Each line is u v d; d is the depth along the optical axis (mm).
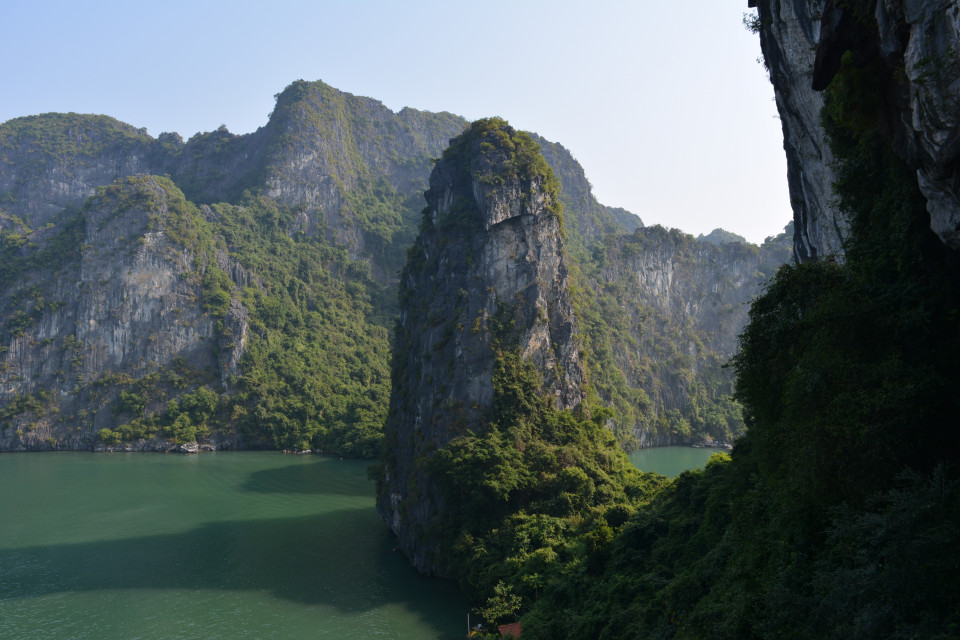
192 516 97625
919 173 18875
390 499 89562
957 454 20031
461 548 68250
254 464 148375
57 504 104875
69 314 192500
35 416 180125
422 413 86625
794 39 33594
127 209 198125
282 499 110000
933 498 17812
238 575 71875
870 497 19406
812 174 38000
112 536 86625
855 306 22781
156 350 189125
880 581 17984
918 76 16672
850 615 18750
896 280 23391
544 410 84250
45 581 69812
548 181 93062
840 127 28141
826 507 22875
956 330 21016
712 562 37406
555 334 91062
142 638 56031
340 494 114688
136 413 180750
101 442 175625
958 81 15750
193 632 57125
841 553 21891
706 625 28859
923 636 16219
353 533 89000
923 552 17500
